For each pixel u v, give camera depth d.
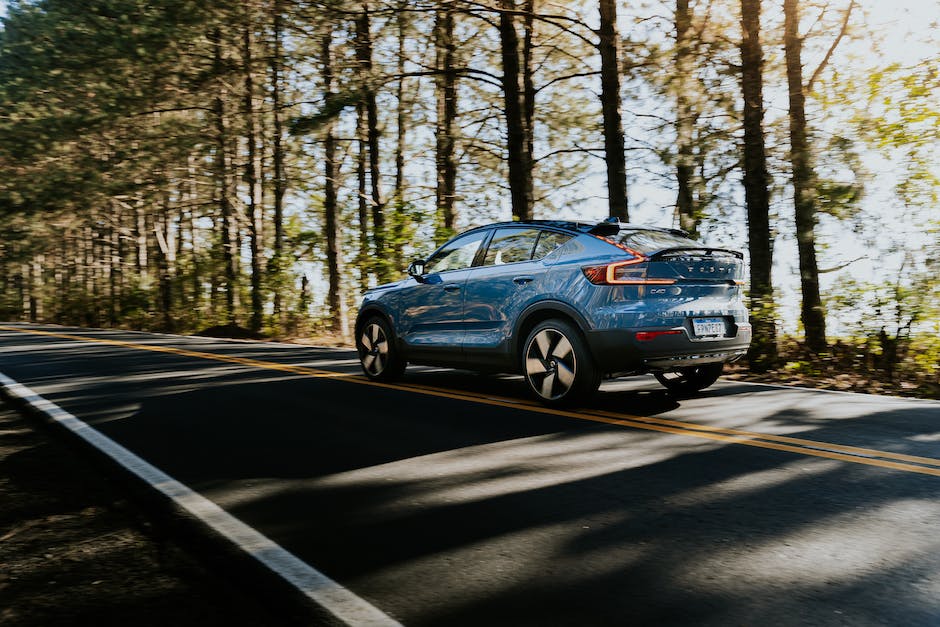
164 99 20.56
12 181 22.61
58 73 20.58
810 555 2.91
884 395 6.97
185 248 32.34
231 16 15.88
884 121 10.09
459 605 2.52
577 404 6.06
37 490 3.97
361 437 5.16
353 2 14.05
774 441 4.86
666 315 5.67
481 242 6.97
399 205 16.16
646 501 3.64
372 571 2.83
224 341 15.77
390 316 7.70
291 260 21.56
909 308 8.98
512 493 3.80
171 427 5.56
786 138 10.49
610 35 12.34
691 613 2.44
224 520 3.43
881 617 2.39
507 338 6.47
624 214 12.36
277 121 19.91
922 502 3.56
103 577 2.82
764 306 9.81
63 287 42.31
